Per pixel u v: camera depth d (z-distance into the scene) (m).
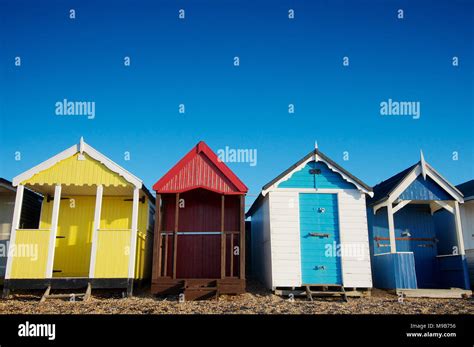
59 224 15.80
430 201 16.06
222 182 14.19
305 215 14.65
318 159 14.98
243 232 13.65
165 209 15.80
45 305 11.90
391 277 14.46
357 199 14.80
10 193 16.19
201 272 15.34
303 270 14.16
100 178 14.04
